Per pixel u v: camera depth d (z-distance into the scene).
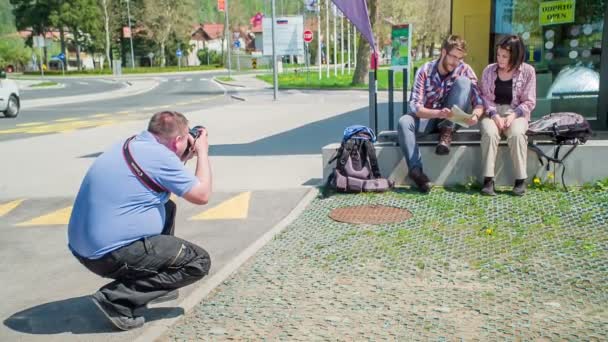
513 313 3.48
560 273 4.06
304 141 10.71
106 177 3.26
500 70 6.16
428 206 5.76
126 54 87.19
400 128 6.28
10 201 6.86
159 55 87.62
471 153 6.36
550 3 8.39
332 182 6.49
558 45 8.37
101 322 3.61
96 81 52.31
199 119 15.47
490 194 5.99
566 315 3.43
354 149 6.42
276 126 13.34
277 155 9.23
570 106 8.25
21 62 90.81
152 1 78.62
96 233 3.24
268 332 3.35
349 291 3.89
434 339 3.19
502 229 5.01
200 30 105.12
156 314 3.66
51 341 3.37
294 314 3.58
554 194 5.93
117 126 14.41
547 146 6.15
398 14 34.75
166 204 3.62
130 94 31.47
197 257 3.46
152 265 3.33
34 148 10.90
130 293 3.38
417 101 6.23
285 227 5.39
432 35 48.31
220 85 39.50
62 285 4.28
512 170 6.25
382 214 5.59
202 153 3.56
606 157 6.05
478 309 3.55
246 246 5.02
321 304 3.71
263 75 52.81
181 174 3.34
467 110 6.25
